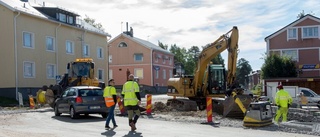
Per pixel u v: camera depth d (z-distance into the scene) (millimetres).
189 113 22094
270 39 49938
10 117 20156
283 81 41781
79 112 19125
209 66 26625
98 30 49562
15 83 34844
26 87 36094
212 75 26656
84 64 30047
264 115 15812
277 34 49656
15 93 34688
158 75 69875
